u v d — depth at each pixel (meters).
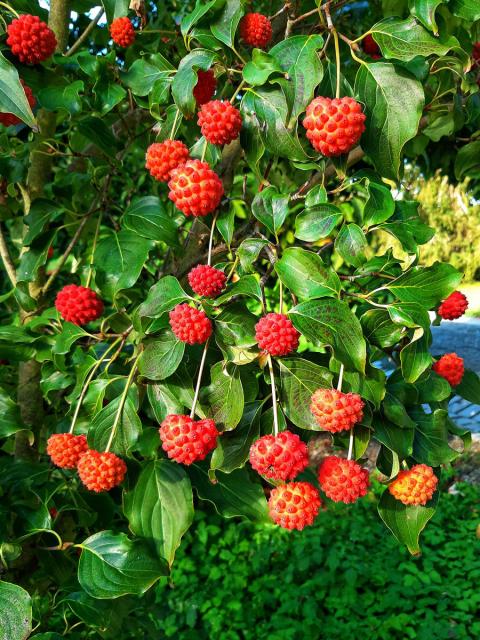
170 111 0.36
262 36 0.34
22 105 0.32
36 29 0.36
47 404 0.51
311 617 0.89
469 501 1.19
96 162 0.49
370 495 1.16
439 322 0.39
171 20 0.60
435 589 0.93
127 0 0.42
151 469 0.37
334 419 0.29
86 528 0.45
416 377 0.32
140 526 0.36
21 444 0.48
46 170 0.48
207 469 0.38
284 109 0.31
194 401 0.31
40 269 0.48
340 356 0.29
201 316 0.31
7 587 0.36
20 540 0.39
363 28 0.56
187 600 0.97
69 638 0.49
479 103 0.40
